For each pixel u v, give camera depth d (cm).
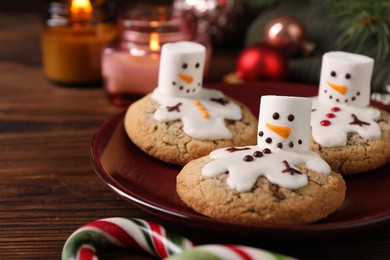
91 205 43
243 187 39
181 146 45
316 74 60
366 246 39
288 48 62
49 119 55
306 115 41
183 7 72
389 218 38
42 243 40
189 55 46
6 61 68
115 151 46
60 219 42
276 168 40
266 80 58
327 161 44
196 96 47
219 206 38
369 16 57
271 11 70
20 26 79
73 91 61
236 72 60
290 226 37
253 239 40
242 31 72
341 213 40
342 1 61
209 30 72
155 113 46
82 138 52
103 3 61
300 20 64
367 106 47
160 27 56
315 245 39
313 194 39
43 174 47
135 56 56
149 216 42
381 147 44
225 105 47
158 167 45
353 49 59
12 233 41
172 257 34
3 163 48
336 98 46
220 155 41
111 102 58
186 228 41
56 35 60
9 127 54
